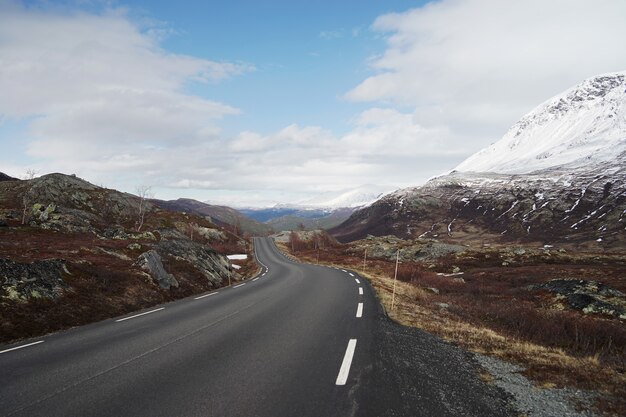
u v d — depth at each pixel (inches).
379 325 487.5
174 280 894.4
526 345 427.2
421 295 921.5
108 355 351.6
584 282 1280.8
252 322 502.3
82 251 1004.6
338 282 1059.3
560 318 792.3
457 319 649.0
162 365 318.0
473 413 228.2
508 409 238.2
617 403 252.2
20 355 357.7
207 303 694.5
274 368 307.4
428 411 228.2
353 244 4065.0
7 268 593.9
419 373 298.4
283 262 2566.4
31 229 1813.5
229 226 6993.1
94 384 273.9
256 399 244.7
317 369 304.7
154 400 244.2
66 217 2207.2
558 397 263.6
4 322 468.1
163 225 4156.0
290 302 687.1
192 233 3971.5
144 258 888.3
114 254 1029.8
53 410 230.2
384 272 1904.5
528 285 1434.5
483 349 393.4
